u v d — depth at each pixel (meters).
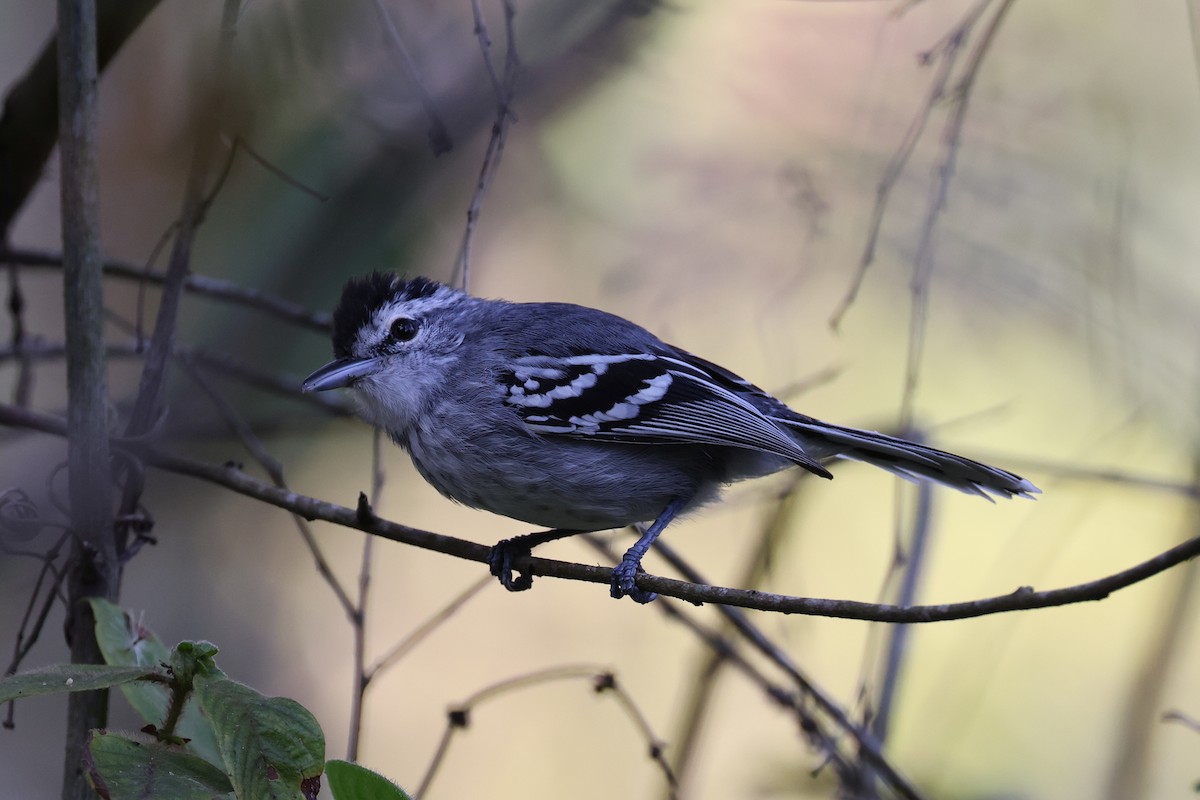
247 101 7.55
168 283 7.47
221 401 8.91
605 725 13.53
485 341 8.41
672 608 9.23
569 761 13.32
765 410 8.84
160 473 12.39
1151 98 13.31
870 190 12.67
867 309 13.20
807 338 13.23
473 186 12.58
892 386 13.40
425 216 12.21
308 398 10.01
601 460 8.09
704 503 8.59
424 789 7.52
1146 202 13.29
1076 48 13.31
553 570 7.51
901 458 8.76
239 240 11.80
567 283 13.34
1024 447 13.20
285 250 11.73
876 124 12.62
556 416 8.04
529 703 13.59
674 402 8.13
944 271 12.78
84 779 6.28
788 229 12.90
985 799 11.53
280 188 11.24
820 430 8.62
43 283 13.16
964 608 5.70
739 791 11.59
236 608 12.88
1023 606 5.63
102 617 6.46
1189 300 13.16
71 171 6.59
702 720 9.82
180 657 5.01
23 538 6.86
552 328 8.52
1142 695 11.52
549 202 13.10
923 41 12.62
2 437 10.09
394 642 13.55
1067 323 13.06
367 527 7.04
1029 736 12.54
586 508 8.23
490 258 13.10
